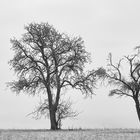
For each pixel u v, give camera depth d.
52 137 30.53
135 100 67.25
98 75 62.69
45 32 60.97
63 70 61.38
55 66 60.75
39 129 56.50
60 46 61.44
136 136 32.41
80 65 61.50
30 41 61.56
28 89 60.50
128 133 38.16
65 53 62.09
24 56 61.00
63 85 61.62
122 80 67.31
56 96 60.84
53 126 59.34
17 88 59.78
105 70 64.44
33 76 61.25
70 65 60.88
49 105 60.34
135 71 66.88
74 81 61.59
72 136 31.92
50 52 60.75
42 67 61.44
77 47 61.62
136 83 66.38
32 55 61.59
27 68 60.88
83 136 32.03
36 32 61.03
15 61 60.53
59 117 60.50
